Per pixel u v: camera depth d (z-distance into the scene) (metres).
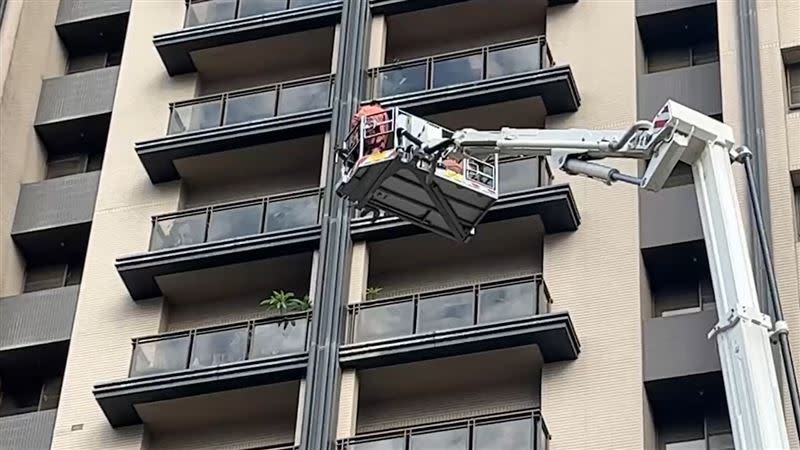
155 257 34.59
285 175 36.91
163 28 40.88
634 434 29.03
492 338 30.48
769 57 33.25
